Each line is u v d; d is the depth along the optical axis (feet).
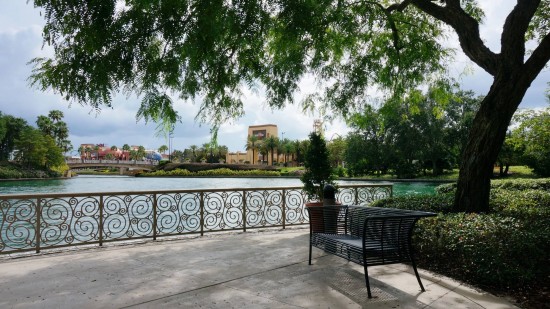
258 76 19.02
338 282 12.51
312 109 27.63
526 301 11.00
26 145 205.57
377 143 158.51
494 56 19.40
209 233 23.20
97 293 11.35
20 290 11.65
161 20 14.33
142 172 268.82
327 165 24.21
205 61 16.17
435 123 139.44
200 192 22.20
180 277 13.10
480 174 19.39
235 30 14.37
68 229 18.13
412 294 11.29
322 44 21.65
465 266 12.98
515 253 12.45
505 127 19.08
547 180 40.32
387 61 28.81
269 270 14.07
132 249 18.02
